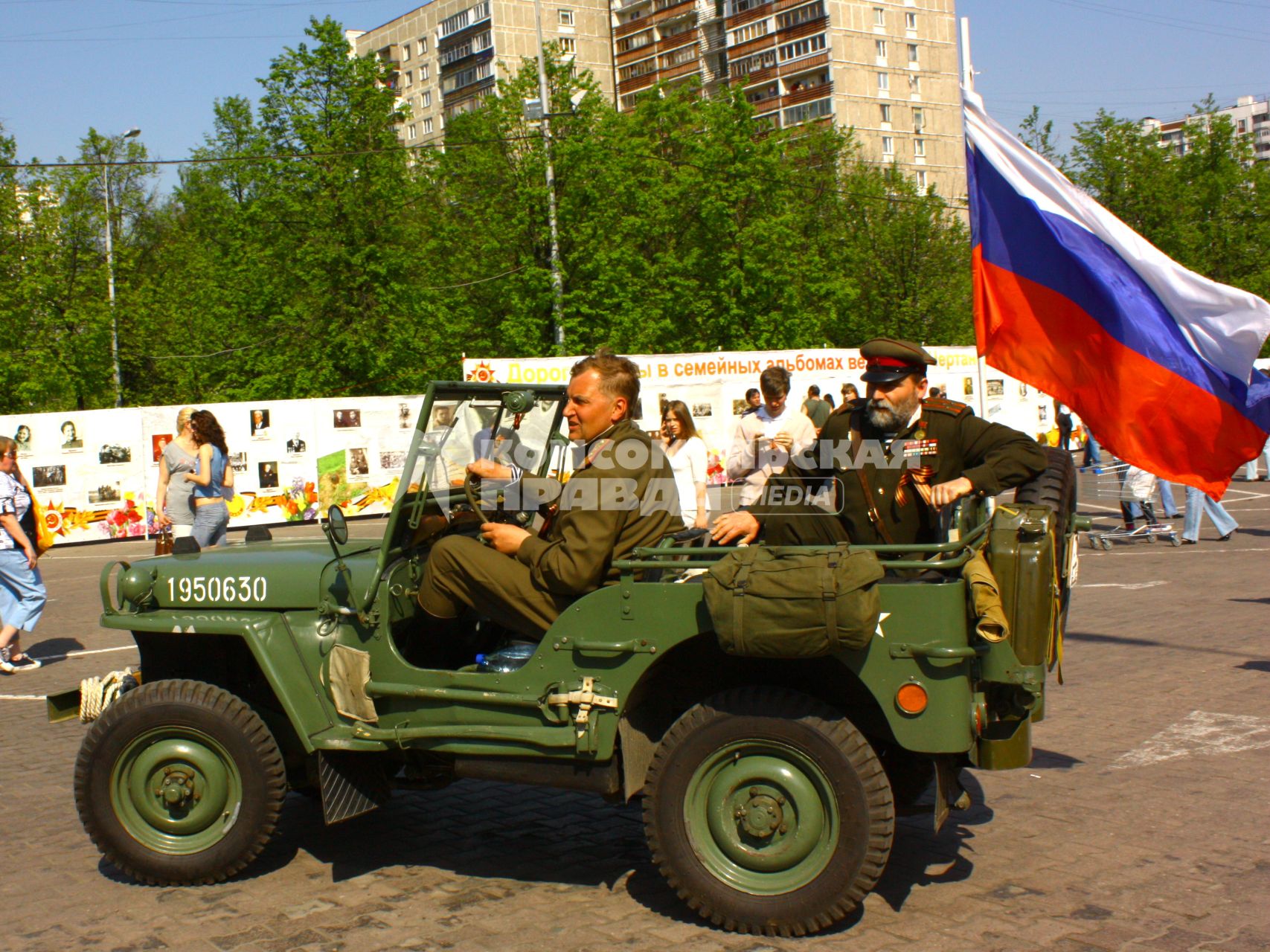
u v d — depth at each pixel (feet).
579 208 97.45
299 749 16.17
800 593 12.23
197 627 15.29
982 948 12.47
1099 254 22.26
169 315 123.24
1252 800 17.08
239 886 15.11
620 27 311.47
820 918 12.82
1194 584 37.76
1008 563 12.46
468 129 104.32
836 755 12.78
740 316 108.17
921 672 12.56
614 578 14.29
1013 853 15.31
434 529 15.88
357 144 91.76
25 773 20.76
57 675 30.55
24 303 107.04
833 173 150.00
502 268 97.91
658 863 13.44
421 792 19.13
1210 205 135.64
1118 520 58.85
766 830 13.05
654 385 73.97
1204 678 24.95
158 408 73.05
